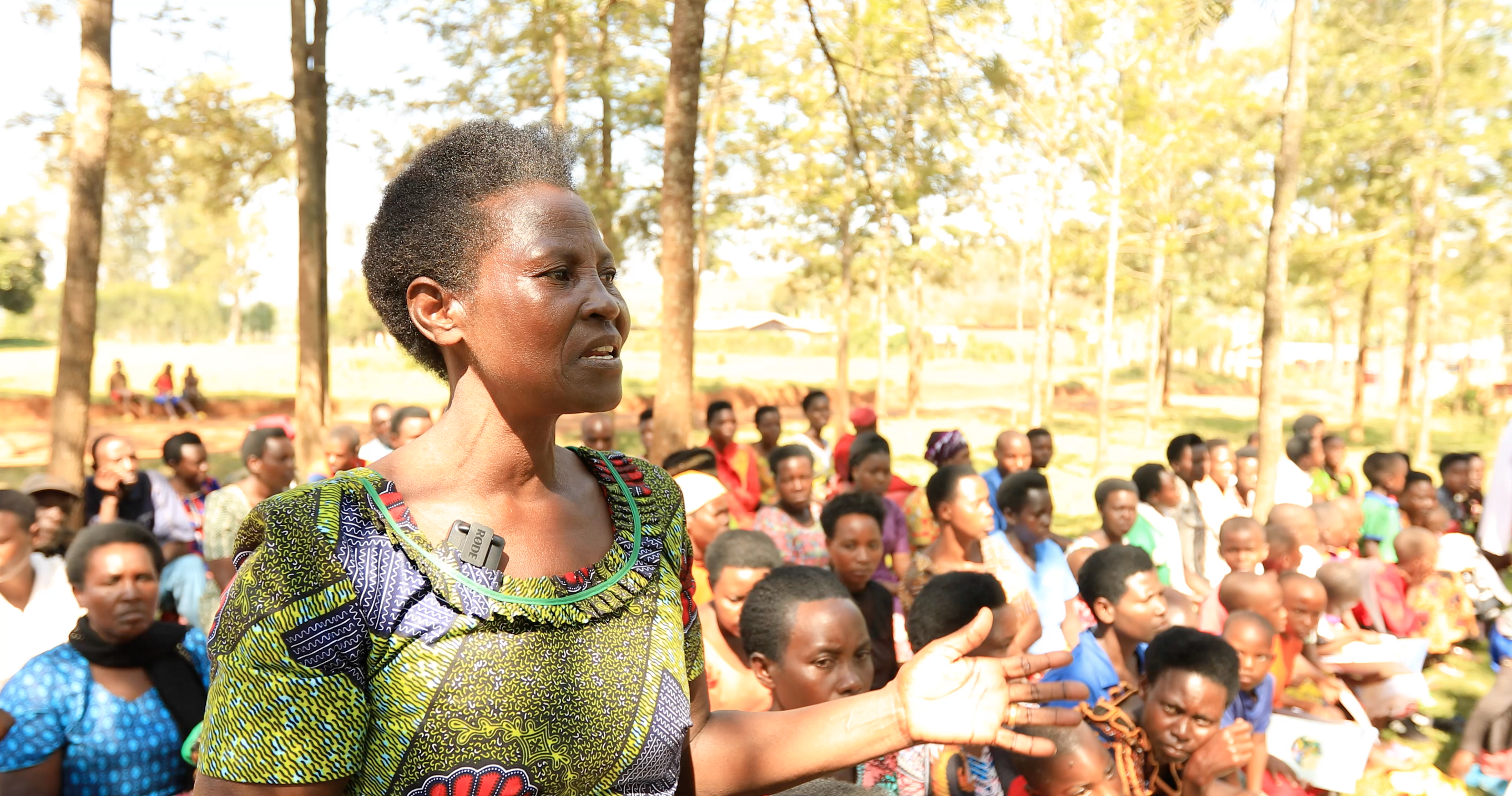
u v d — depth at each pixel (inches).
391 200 45.0
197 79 479.8
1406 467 347.9
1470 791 207.0
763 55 709.9
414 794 38.9
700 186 793.6
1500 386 1269.7
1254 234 1161.4
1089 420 1268.5
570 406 43.0
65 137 389.4
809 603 120.0
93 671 114.7
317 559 39.0
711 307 3885.3
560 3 488.7
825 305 2486.5
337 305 2893.7
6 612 153.3
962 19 410.3
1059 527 516.7
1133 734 130.4
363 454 341.7
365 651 39.1
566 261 42.8
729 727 54.4
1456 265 804.6
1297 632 201.8
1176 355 2977.4
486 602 40.3
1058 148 793.6
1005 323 2851.9
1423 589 289.0
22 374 1517.0
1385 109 731.4
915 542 256.5
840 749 54.4
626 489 48.9
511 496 43.8
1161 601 162.9
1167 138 774.5
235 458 783.1
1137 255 1248.2
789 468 242.7
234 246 3312.0
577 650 42.1
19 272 1840.6
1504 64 700.0
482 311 42.4
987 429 1066.1
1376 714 228.4
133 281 3666.3
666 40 585.0
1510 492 191.0
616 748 42.4
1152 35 708.0
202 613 187.6
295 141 494.3
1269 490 339.9
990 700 55.4
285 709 38.1
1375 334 2283.5
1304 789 187.5
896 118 473.7
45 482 194.5
